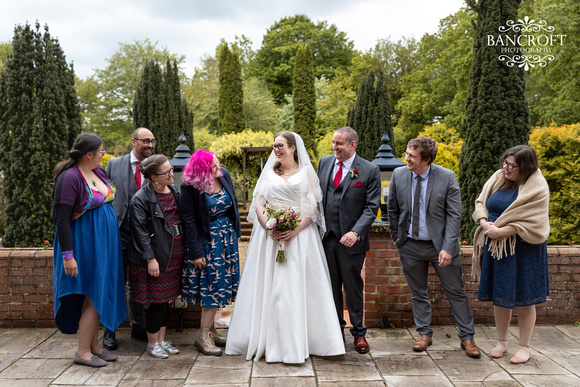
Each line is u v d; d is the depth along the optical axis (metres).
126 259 3.37
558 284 3.69
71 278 2.74
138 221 2.90
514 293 2.83
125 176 3.30
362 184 3.05
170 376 2.69
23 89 6.18
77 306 3.03
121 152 29.41
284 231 2.95
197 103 26.25
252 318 3.03
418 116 24.44
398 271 3.66
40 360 2.96
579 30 12.95
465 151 6.36
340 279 3.20
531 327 2.94
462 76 19.22
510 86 6.03
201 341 3.11
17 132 6.20
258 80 29.58
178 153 5.30
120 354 3.10
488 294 3.02
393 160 4.77
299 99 18.97
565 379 2.62
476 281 3.72
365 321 3.69
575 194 7.34
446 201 3.09
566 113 13.66
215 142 13.07
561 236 7.60
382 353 3.09
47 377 2.68
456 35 20.52
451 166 9.53
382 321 3.66
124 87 29.77
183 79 30.47
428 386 2.53
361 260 3.10
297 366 2.85
